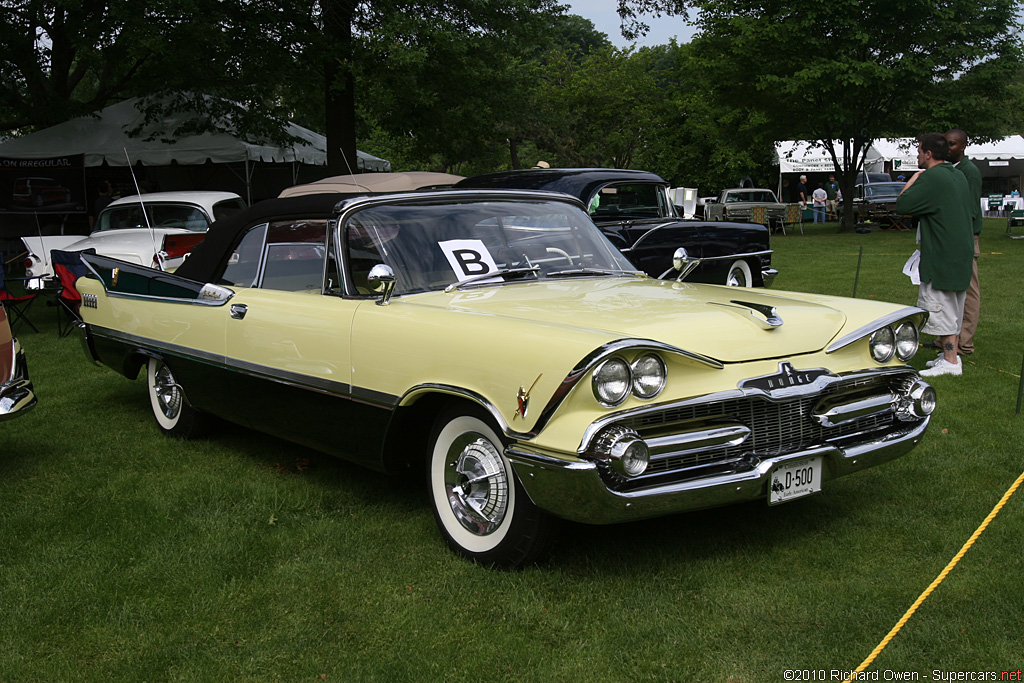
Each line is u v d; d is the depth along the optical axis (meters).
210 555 3.59
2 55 15.72
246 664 2.78
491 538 3.37
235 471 4.74
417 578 3.34
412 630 2.95
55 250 8.59
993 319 8.71
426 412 3.70
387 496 4.26
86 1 15.54
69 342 9.09
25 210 16.44
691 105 32.72
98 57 15.36
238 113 16.95
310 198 4.29
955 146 6.50
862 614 2.95
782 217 25.11
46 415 6.03
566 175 8.44
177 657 2.83
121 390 6.80
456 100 17.91
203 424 5.33
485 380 3.18
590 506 2.92
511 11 17.14
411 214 4.12
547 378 2.96
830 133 25.06
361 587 3.28
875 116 24.50
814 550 3.49
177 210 11.26
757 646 2.78
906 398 3.63
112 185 16.92
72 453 5.13
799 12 23.42
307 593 3.24
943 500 3.97
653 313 3.37
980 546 3.46
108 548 3.69
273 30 16.30
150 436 5.48
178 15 14.91
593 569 3.34
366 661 2.77
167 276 5.05
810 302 3.85
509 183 8.63
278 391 4.25
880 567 3.32
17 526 3.97
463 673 2.68
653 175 9.06
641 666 2.69
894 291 11.09
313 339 3.97
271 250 4.47
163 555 3.60
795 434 3.32
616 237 8.05
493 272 4.05
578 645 2.82
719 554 3.47
